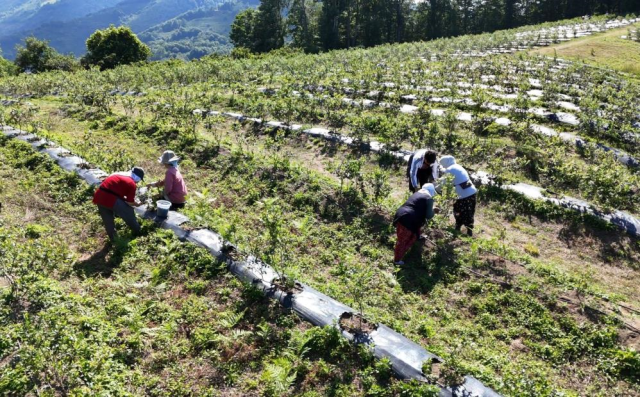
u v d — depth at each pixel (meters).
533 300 6.82
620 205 9.67
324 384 5.16
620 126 13.70
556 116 14.42
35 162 11.00
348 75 21.61
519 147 11.95
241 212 9.45
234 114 16.42
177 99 18.70
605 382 5.55
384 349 5.47
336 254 7.96
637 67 23.38
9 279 6.25
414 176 8.96
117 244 7.60
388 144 12.51
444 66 22.64
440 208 8.80
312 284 6.92
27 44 52.38
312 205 9.59
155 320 6.07
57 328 5.27
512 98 16.38
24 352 4.88
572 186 10.50
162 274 7.02
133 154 12.55
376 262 7.77
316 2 65.62
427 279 7.37
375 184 9.62
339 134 13.62
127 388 4.95
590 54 27.23
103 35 53.34
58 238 7.85
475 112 14.80
